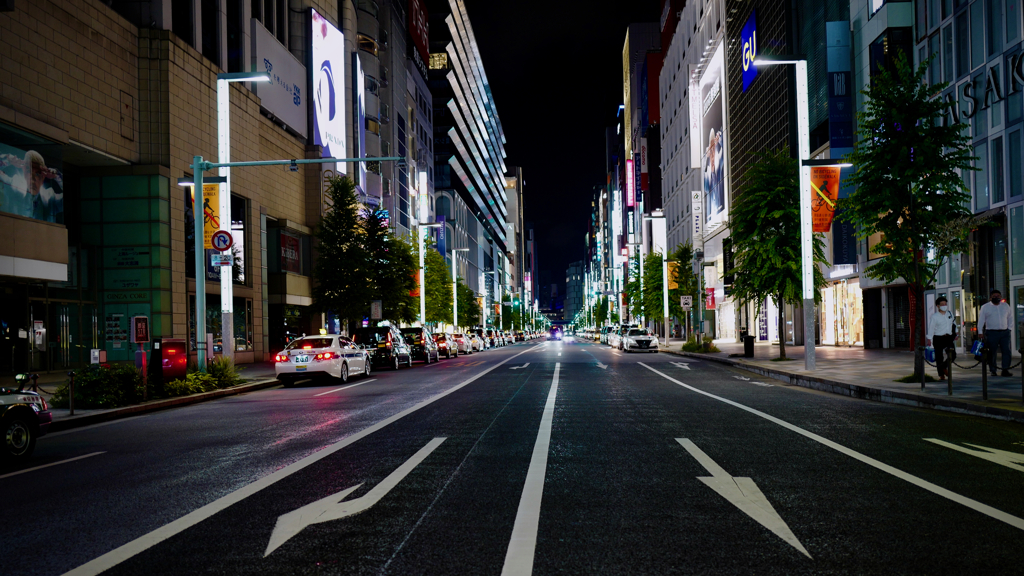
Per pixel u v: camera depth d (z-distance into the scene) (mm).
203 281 21016
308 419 12797
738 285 29359
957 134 16328
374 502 6238
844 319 39375
